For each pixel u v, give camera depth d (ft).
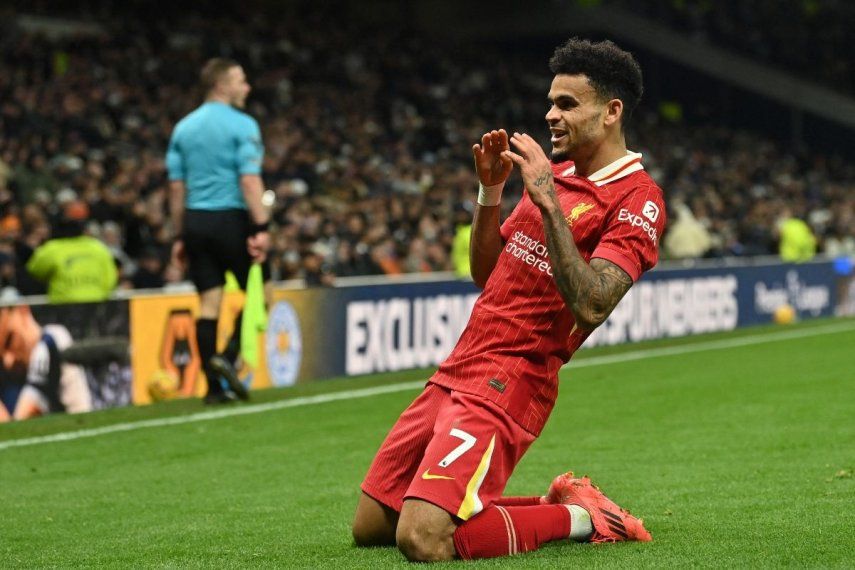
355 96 137.49
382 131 130.52
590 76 20.92
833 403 46.73
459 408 21.01
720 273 85.71
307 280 65.10
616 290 19.93
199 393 51.98
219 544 24.58
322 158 111.24
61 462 36.19
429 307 63.67
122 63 116.98
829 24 199.93
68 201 51.90
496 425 20.85
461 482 20.54
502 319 21.27
